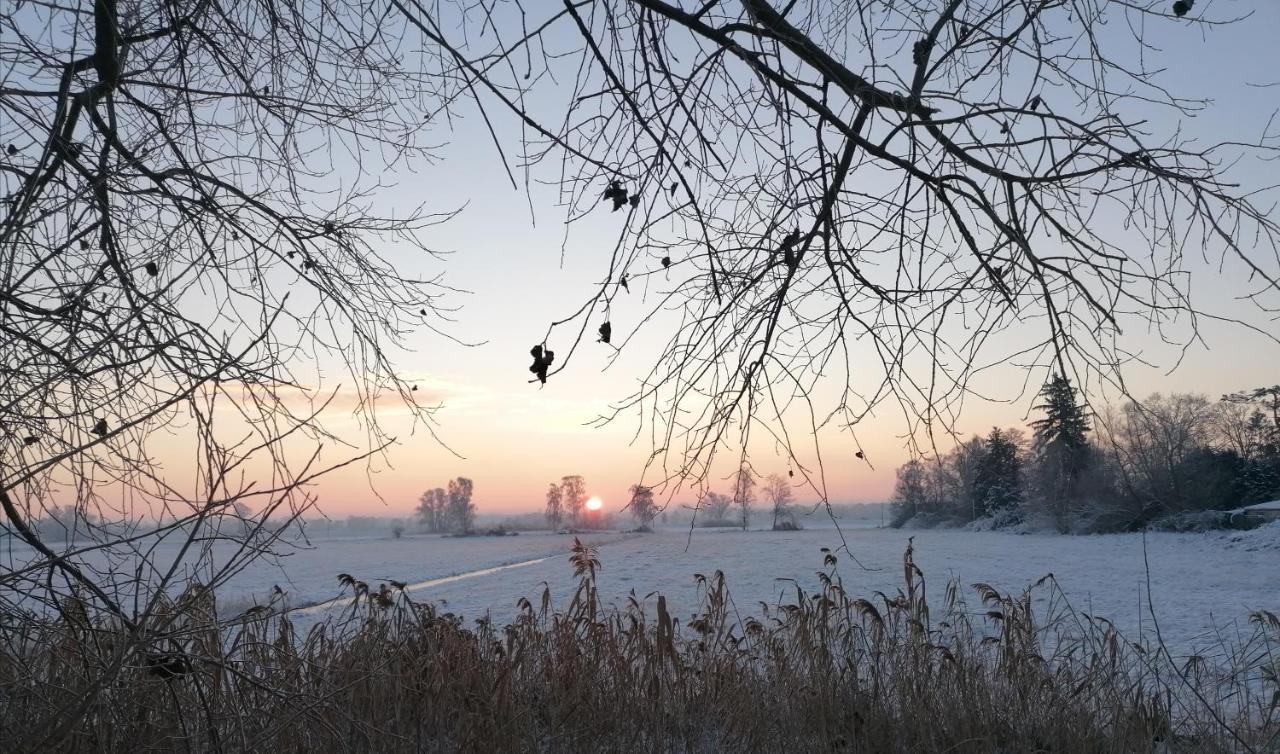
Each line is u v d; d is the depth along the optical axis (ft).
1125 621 45.24
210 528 8.07
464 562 168.86
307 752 13.24
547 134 6.72
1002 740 17.90
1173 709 19.56
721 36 7.34
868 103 7.70
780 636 21.66
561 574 108.99
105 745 9.83
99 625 9.57
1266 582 70.18
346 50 10.90
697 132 7.23
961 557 117.91
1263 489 106.11
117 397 8.95
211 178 10.91
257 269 11.81
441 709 16.26
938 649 19.33
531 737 16.30
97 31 10.11
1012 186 7.36
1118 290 7.45
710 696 18.66
